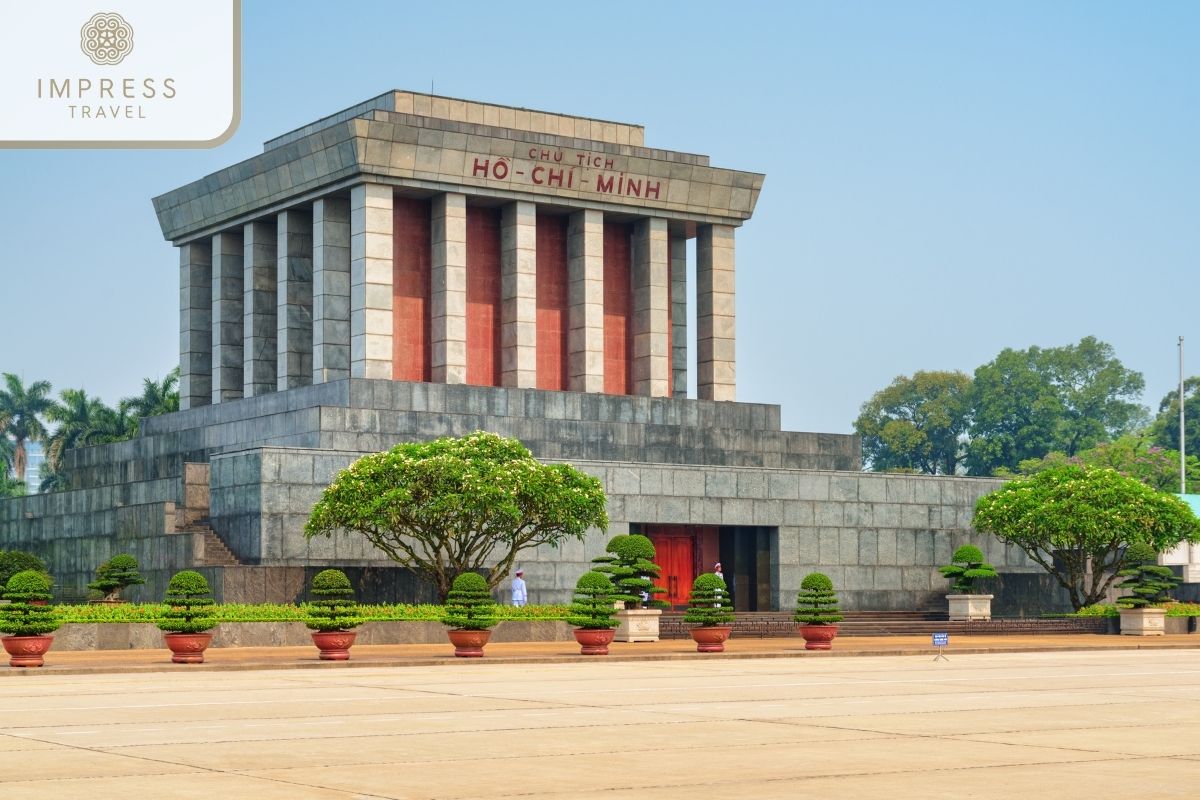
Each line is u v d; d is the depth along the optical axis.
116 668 37.31
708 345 73.62
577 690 31.23
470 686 32.41
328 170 66.50
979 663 42.38
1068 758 20.06
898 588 68.12
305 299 69.75
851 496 67.56
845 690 31.42
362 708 26.94
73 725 23.94
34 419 125.19
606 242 73.69
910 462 155.62
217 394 73.31
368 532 54.22
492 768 19.00
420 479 52.88
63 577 68.31
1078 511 64.06
